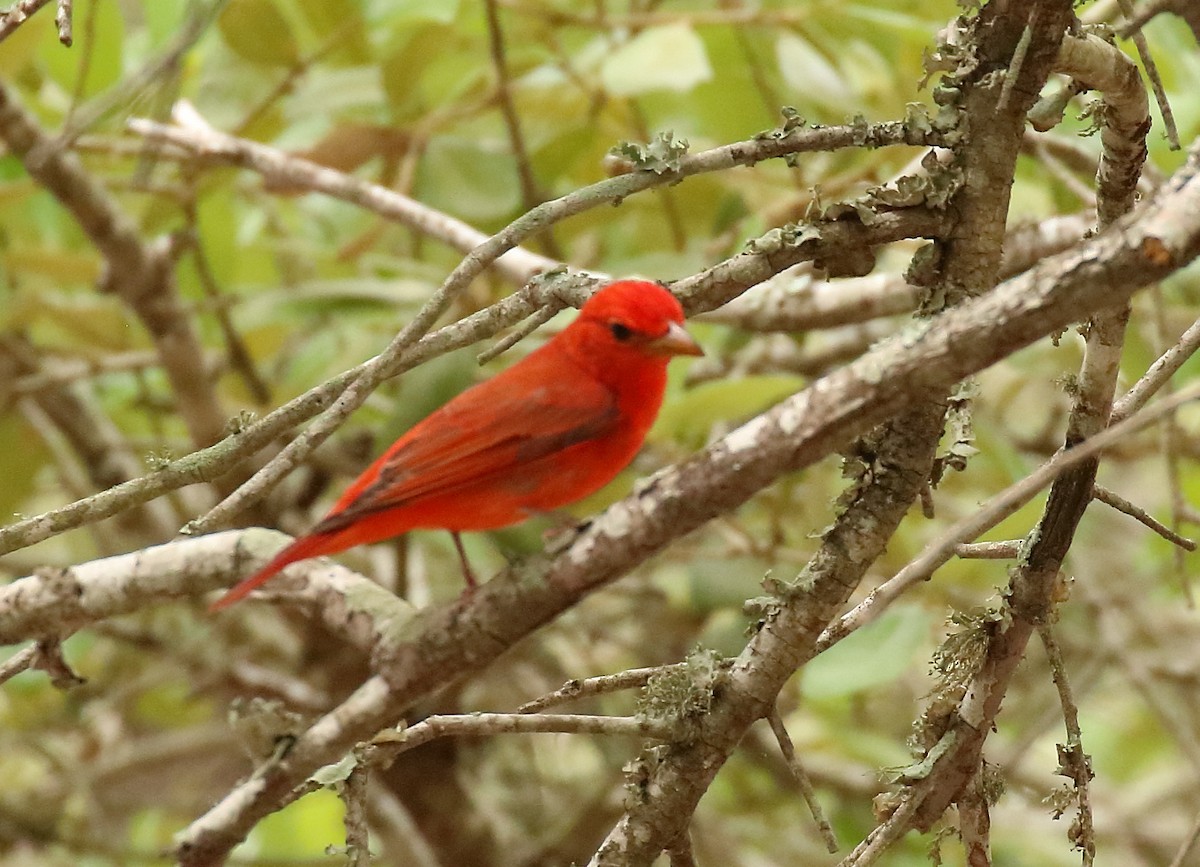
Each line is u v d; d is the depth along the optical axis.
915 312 5.93
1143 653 14.15
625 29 11.67
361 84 11.66
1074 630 14.07
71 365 13.53
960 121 5.72
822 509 12.16
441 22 11.25
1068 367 12.22
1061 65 5.55
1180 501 8.35
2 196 11.21
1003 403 13.06
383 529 6.61
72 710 14.97
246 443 5.95
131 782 14.22
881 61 12.45
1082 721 15.84
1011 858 13.79
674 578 13.00
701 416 10.28
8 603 7.29
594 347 6.84
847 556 5.71
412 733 5.84
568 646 14.34
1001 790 6.47
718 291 6.66
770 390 10.06
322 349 12.78
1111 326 5.71
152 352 12.93
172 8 11.61
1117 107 5.74
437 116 11.47
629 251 13.34
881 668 10.55
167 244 12.06
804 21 11.52
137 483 5.89
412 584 12.84
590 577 5.23
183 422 13.40
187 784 14.23
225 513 5.57
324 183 10.56
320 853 14.04
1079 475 5.95
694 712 5.90
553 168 12.00
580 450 6.78
